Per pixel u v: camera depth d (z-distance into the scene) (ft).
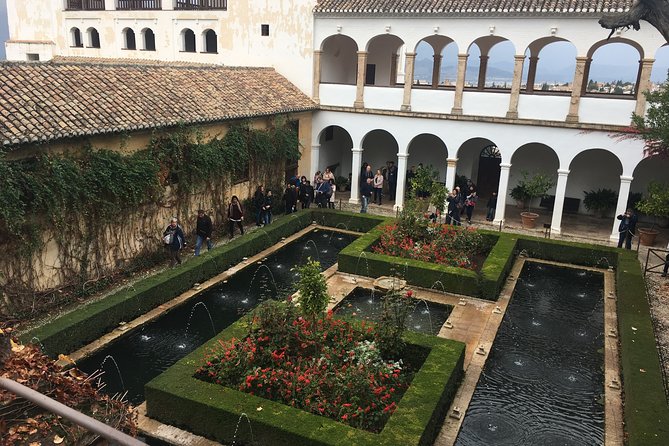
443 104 75.15
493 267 51.98
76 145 44.55
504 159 72.95
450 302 48.78
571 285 54.70
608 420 32.09
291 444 27.07
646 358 36.09
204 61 89.10
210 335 41.86
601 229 74.90
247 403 28.96
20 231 39.83
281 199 76.79
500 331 44.04
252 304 47.62
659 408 30.17
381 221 68.54
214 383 31.99
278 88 78.38
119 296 42.70
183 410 29.55
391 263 52.47
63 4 96.68
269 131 71.72
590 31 65.21
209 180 61.41
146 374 36.29
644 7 26.78
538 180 74.79
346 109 80.59
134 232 51.65
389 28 75.51
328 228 71.05
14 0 100.78
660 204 59.41
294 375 31.32
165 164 54.39
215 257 52.60
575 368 38.52
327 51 86.84
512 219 78.38
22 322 40.86
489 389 35.55
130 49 94.53
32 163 41.19
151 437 29.25
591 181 82.07
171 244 51.57
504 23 69.05
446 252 55.67
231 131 63.46
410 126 77.41
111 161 46.29
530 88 82.28
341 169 97.91
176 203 56.90
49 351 35.73
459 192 72.95
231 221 62.80
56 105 45.14
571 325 45.47
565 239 69.77
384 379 33.12
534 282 55.31
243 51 86.12
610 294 51.62
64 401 17.57
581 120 68.13
